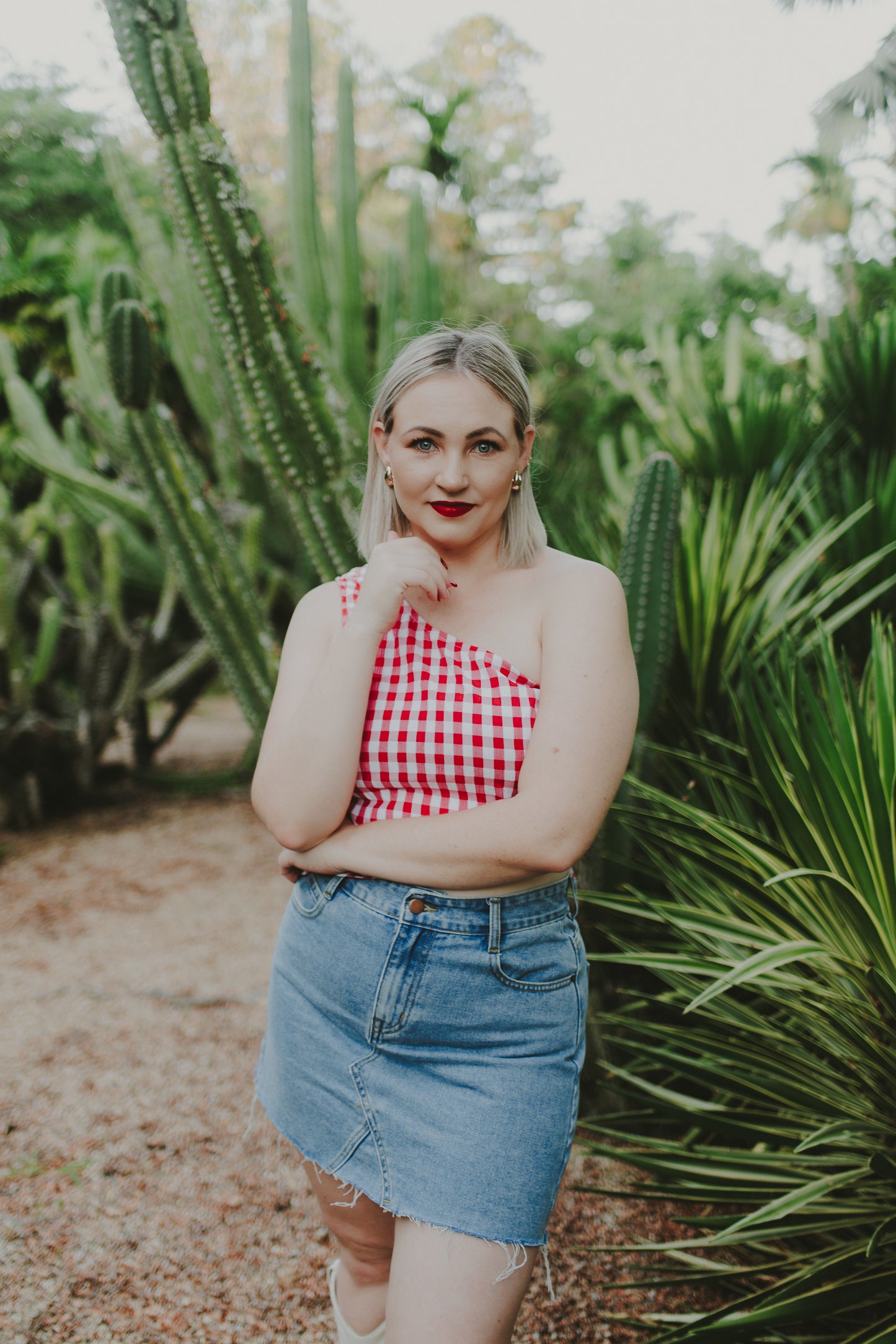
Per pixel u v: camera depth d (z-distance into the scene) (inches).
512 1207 42.4
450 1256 42.2
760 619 109.0
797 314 714.2
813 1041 72.4
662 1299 73.7
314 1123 47.5
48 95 532.7
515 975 44.2
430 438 44.6
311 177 187.0
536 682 45.9
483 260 768.9
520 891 44.7
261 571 245.4
